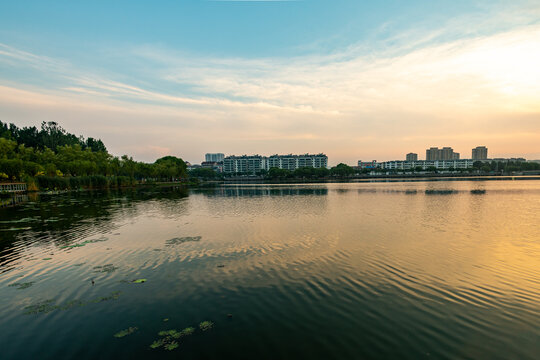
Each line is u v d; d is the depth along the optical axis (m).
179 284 16.28
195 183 186.38
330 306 13.60
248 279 16.89
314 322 12.27
